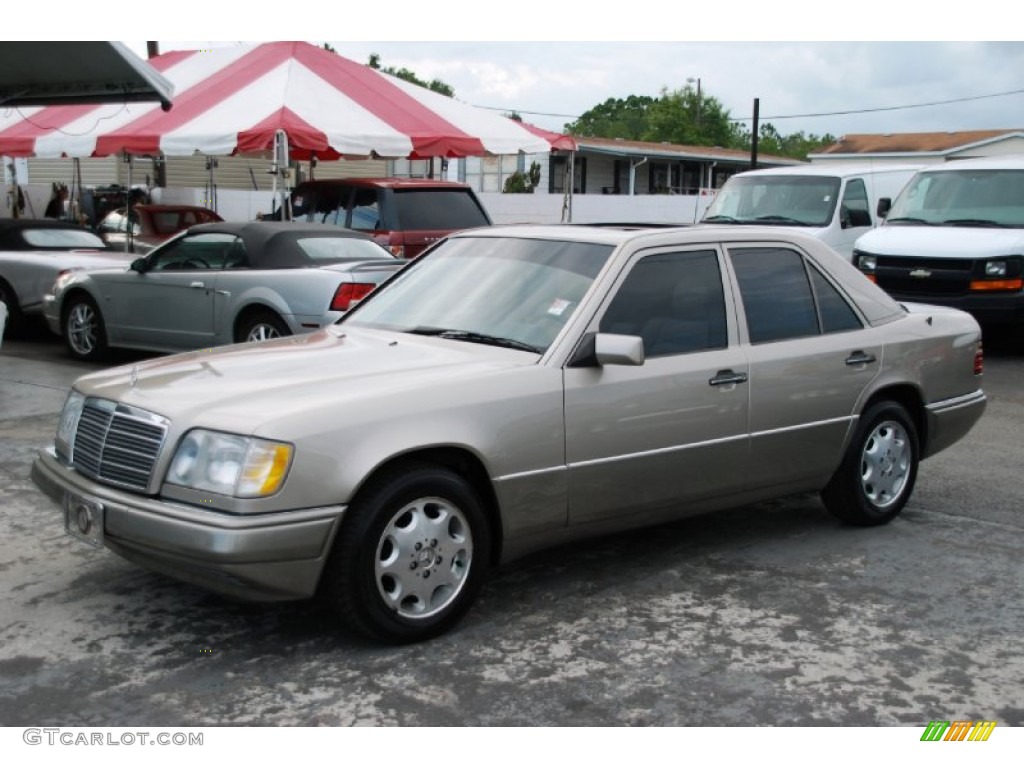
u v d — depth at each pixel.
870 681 4.07
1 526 5.77
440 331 5.07
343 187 13.13
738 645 4.37
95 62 12.33
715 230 5.34
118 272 10.92
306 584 4.02
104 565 5.21
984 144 48.31
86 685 3.96
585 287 4.87
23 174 30.06
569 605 4.77
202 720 3.70
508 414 4.42
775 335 5.37
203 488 3.97
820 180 14.64
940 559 5.46
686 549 5.56
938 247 11.95
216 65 15.91
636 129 94.44
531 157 37.84
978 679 4.10
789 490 5.57
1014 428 8.70
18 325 13.19
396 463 4.21
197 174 30.42
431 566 4.29
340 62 15.80
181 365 4.76
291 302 9.57
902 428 5.96
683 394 4.93
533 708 3.81
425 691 3.93
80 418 4.54
